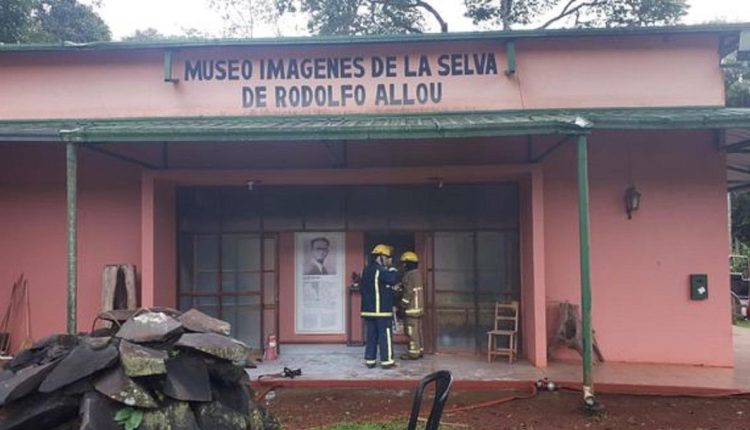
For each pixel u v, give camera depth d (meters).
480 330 9.45
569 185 9.07
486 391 7.61
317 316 9.96
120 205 9.36
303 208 9.77
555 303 9.01
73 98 9.29
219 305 9.59
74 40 27.70
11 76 9.36
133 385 4.02
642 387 7.51
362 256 9.94
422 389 4.00
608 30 8.70
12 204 9.44
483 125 6.55
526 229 9.08
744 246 24.88
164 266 9.26
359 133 6.60
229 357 4.48
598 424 6.28
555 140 8.96
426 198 9.67
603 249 8.98
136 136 6.62
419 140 9.20
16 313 9.33
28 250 9.40
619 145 8.99
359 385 7.85
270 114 9.13
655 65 8.87
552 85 8.95
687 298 8.84
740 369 8.52
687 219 8.87
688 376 8.05
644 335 8.89
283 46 9.13
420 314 9.14
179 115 9.19
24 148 9.45
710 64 8.84
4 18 16.45
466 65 9.02
